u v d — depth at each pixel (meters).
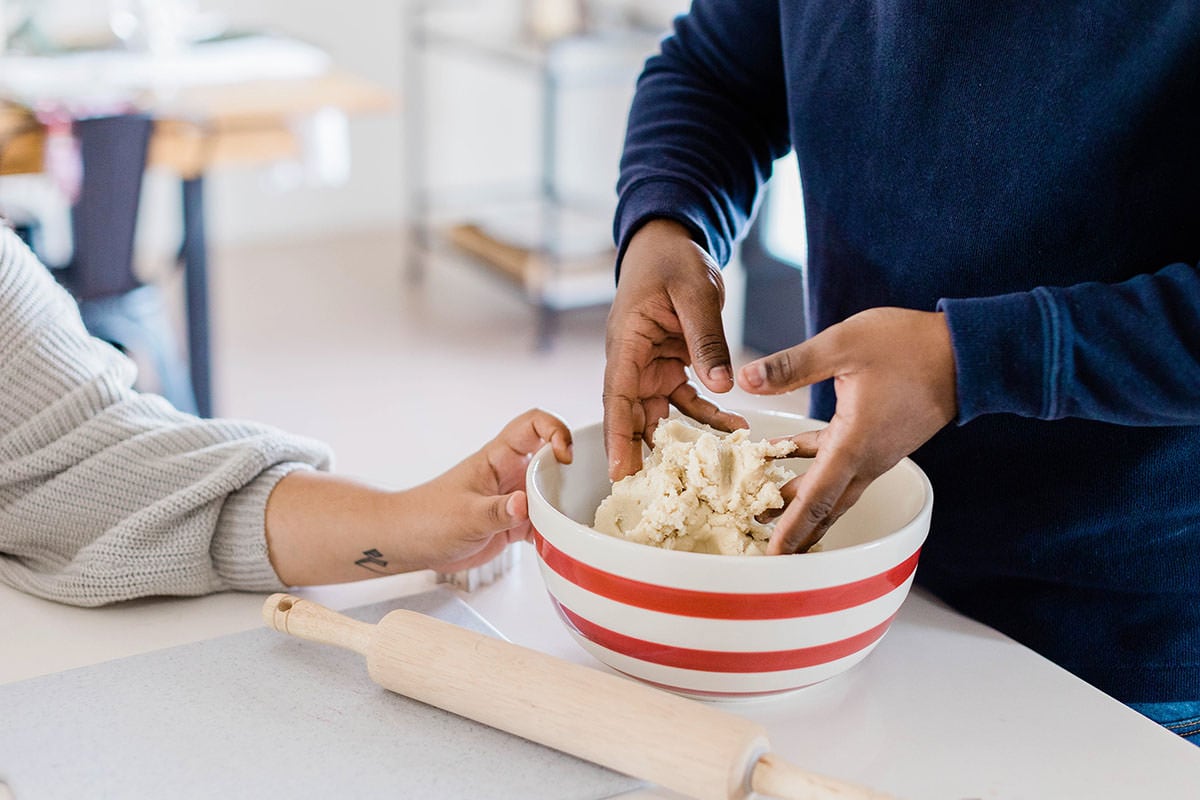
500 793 0.65
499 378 3.30
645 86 1.09
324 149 2.61
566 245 3.56
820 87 0.92
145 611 0.86
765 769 0.62
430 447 2.87
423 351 3.48
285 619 0.77
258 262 4.25
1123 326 0.67
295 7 4.28
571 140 4.34
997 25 0.80
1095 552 0.88
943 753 0.71
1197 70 0.76
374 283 4.07
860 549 0.67
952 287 0.87
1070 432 0.85
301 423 2.97
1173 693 0.90
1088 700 0.77
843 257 0.94
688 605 0.67
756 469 0.72
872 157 0.90
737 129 1.04
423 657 0.71
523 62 3.51
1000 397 0.66
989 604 0.92
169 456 0.90
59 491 0.89
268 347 3.46
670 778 0.63
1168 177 0.79
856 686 0.78
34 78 2.48
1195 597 0.89
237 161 2.50
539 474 0.80
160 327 2.43
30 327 0.90
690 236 0.93
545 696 0.67
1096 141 0.79
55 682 0.74
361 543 0.86
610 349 0.84
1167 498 0.86
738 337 3.55
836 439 0.66
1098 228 0.81
